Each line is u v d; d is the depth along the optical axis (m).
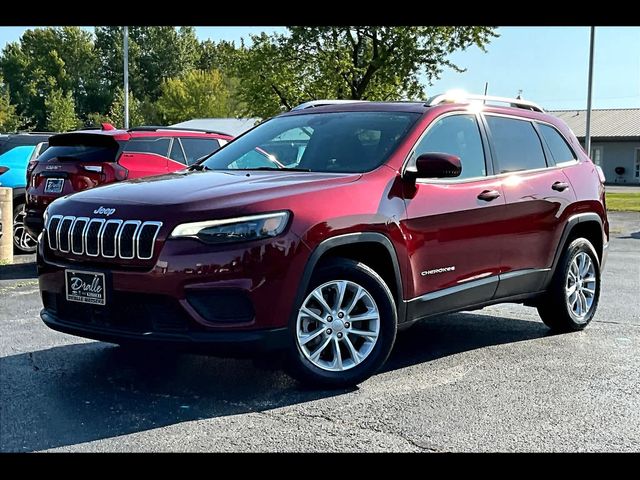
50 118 75.19
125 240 4.21
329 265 4.52
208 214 4.15
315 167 5.15
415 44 24.59
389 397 4.54
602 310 7.50
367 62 26.17
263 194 4.36
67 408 4.25
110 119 75.69
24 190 11.30
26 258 11.01
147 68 96.75
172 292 4.09
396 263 4.80
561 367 5.30
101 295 4.29
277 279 4.21
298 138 5.54
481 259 5.44
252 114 27.72
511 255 5.70
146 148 9.71
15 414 4.15
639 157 52.50
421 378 4.98
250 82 26.97
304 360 4.47
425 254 5.00
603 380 4.97
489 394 4.64
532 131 6.24
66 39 93.44
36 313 6.95
